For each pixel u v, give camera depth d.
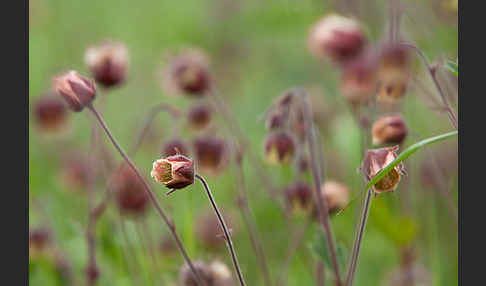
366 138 0.82
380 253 0.89
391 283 0.87
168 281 0.85
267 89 1.14
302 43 1.16
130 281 0.86
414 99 0.91
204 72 0.88
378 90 0.80
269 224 0.92
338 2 0.94
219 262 0.81
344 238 0.88
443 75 0.81
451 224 0.88
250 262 0.89
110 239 0.85
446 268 0.87
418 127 0.91
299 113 0.82
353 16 0.90
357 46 0.86
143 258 0.84
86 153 1.00
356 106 0.84
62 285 0.87
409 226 0.80
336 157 0.92
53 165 1.03
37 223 0.89
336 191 0.82
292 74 1.14
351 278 0.75
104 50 0.83
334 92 1.01
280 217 0.92
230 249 0.73
